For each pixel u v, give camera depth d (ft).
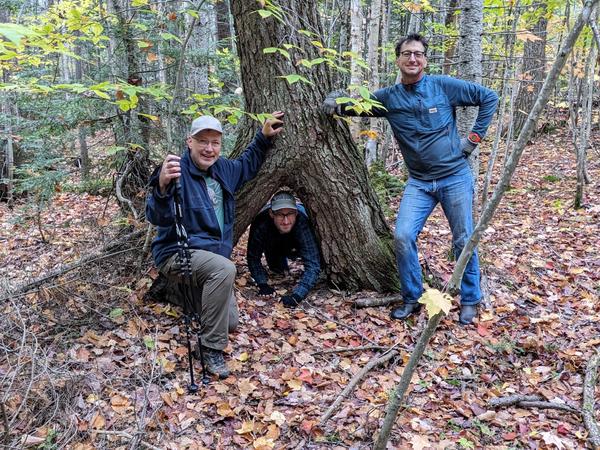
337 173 12.89
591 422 8.84
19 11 24.11
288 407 9.31
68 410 8.45
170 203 9.69
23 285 12.55
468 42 14.19
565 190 25.18
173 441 8.29
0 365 9.66
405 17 41.09
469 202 12.12
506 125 39.78
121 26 15.05
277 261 14.85
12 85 11.24
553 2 18.88
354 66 19.11
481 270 14.93
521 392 9.99
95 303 12.12
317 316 12.64
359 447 8.29
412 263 12.12
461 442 8.38
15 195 26.32
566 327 12.37
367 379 10.22
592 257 16.69
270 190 12.93
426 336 6.23
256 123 12.74
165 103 16.02
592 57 21.34
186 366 10.41
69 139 16.03
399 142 12.38
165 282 12.25
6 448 7.50
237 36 12.46
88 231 17.60
